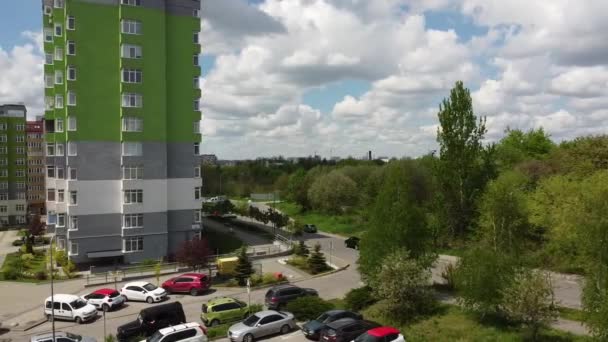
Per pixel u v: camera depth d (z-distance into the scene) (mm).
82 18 51750
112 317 34062
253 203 127812
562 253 39906
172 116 56719
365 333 24344
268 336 27969
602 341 21172
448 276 36844
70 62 51156
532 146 93625
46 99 57875
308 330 27391
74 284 43688
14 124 103000
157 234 54031
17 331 31406
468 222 54406
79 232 50969
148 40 54250
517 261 28547
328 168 113938
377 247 33375
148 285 38656
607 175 41938
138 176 53438
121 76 52906
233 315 31344
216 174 154625
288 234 74375
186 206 57188
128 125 53125
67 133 50844
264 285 42250
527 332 25141
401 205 33406
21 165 103688
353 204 93312
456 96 53781
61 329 31625
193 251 46812
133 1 53531
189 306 36219
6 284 43969
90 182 51688
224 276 45406
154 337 25203
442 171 54781
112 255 51594
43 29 58500
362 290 34125
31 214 98000
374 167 107062
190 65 57844
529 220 43312
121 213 52844
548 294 24438
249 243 63500
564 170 57562
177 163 56844
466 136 53938
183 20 57531
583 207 35156
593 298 23344
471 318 28125
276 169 169125
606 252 27938
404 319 29172
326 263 51344
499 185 41156
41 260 55656
